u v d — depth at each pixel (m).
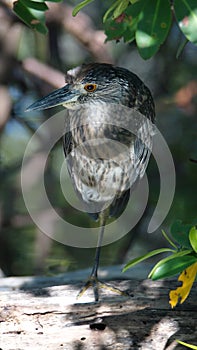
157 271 7.59
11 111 15.08
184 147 14.45
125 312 8.89
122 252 14.28
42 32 8.26
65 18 14.32
